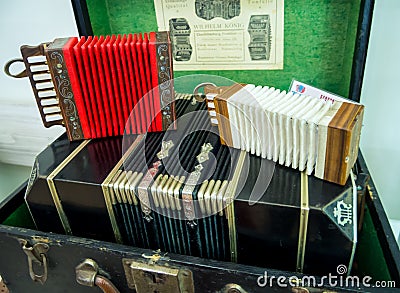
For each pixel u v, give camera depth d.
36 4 1.08
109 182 0.76
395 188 1.13
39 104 0.86
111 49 0.80
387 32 0.92
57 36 1.12
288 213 0.66
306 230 0.67
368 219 0.80
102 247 0.75
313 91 0.87
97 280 0.78
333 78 0.96
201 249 0.79
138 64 0.81
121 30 1.04
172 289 0.73
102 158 0.83
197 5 0.95
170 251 0.82
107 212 0.79
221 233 0.74
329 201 0.66
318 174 0.71
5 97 1.25
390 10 0.89
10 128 1.27
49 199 0.81
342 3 0.86
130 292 0.79
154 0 0.97
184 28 0.99
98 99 0.85
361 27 0.78
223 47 0.99
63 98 0.84
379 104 1.01
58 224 0.85
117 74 0.83
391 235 0.71
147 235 0.81
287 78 0.99
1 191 1.43
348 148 0.64
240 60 1.00
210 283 0.71
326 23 0.89
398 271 0.64
